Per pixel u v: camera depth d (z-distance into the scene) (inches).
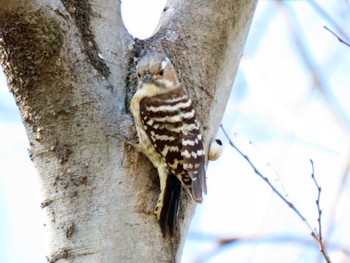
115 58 381.4
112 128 356.8
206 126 389.4
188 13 405.4
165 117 368.5
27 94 352.8
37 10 330.6
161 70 377.7
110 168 350.0
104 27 381.4
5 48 344.5
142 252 338.0
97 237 336.8
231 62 405.4
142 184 354.0
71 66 349.7
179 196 367.2
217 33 399.5
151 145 360.8
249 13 411.8
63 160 351.3
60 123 352.5
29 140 361.7
